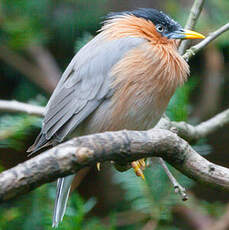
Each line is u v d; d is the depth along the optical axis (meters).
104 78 9.90
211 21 13.44
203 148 11.27
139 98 9.75
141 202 10.20
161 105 10.00
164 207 10.20
